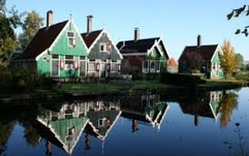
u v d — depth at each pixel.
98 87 35.97
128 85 40.34
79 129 17.36
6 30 33.25
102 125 18.58
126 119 20.75
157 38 56.03
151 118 21.31
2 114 21.27
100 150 13.25
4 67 30.05
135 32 60.56
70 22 42.38
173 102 30.44
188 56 66.50
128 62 56.12
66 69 42.31
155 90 39.91
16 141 14.56
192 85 44.59
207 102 30.84
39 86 30.06
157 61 55.03
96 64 45.66
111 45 47.19
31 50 45.25
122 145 14.09
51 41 41.62
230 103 30.23
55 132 16.48
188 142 14.76
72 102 28.08
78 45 43.12
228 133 16.78
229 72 67.69
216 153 12.93
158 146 13.96
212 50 68.06
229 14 5.72
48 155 12.49
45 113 22.09
